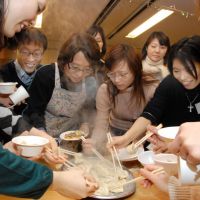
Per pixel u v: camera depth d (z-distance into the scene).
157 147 1.41
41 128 1.88
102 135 1.84
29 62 2.10
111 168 1.40
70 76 1.79
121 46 1.77
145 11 2.25
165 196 1.18
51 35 2.56
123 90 1.88
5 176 0.84
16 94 1.58
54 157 1.36
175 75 1.58
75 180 0.96
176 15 2.44
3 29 0.98
